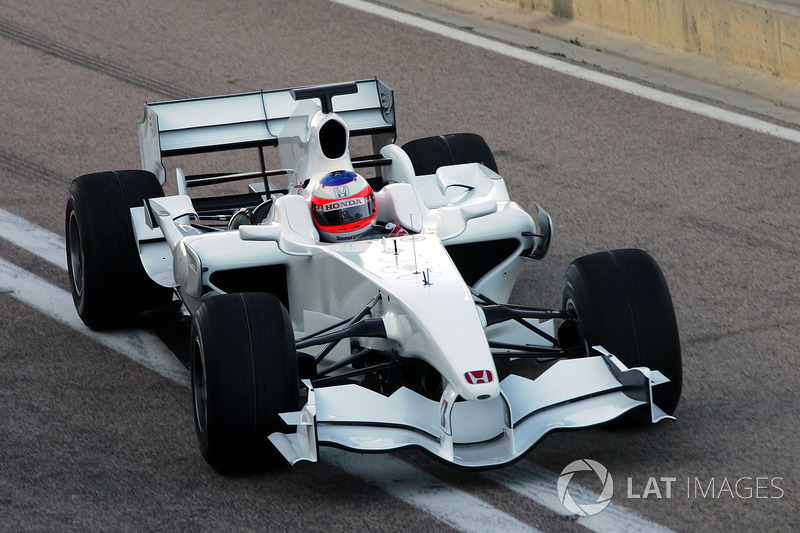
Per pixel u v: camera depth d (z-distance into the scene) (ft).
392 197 80.02
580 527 62.18
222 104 100.17
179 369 86.02
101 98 151.53
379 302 70.49
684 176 122.62
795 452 69.87
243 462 67.72
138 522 64.49
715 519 62.69
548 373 68.49
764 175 122.31
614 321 70.03
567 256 105.19
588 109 142.92
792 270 100.12
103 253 90.53
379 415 65.00
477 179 87.20
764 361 83.56
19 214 117.80
